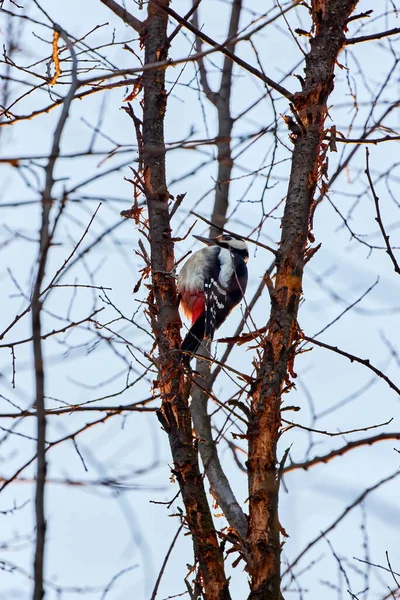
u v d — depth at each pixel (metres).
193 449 8.70
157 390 9.58
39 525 5.30
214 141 7.17
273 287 8.63
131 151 6.66
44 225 5.90
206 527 8.28
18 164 6.54
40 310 5.75
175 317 9.26
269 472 8.05
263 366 8.41
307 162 9.07
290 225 8.80
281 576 7.95
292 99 9.23
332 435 8.54
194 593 8.20
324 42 9.55
